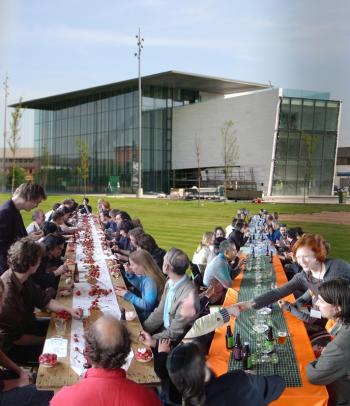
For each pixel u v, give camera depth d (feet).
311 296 18.20
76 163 201.87
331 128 159.12
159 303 18.37
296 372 12.46
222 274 22.61
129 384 8.92
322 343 15.90
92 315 15.83
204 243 28.40
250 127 161.68
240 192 145.89
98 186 192.34
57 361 12.12
